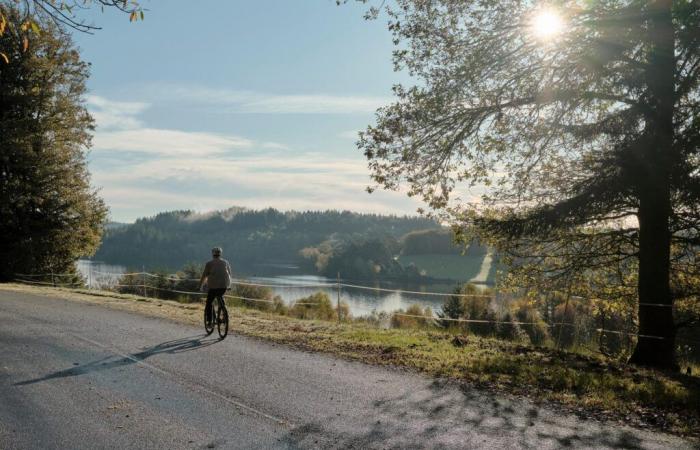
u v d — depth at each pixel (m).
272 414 6.32
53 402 6.77
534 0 11.27
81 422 6.05
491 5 11.84
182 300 24.48
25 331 11.88
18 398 6.93
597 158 11.71
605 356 13.01
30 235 33.59
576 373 8.55
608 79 11.60
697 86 10.76
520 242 13.92
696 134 10.09
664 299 11.85
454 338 12.37
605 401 6.88
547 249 14.33
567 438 5.58
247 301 24.22
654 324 11.80
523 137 12.55
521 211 13.42
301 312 21.20
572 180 12.66
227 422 6.05
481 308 27.86
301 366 8.84
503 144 13.12
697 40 10.10
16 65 31.25
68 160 34.25
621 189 11.06
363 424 5.98
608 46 10.97
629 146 10.77
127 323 13.58
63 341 10.84
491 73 12.33
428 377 8.20
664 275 11.84
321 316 20.36
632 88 11.15
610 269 14.73
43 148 33.00
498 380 8.00
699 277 13.67
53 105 33.69
